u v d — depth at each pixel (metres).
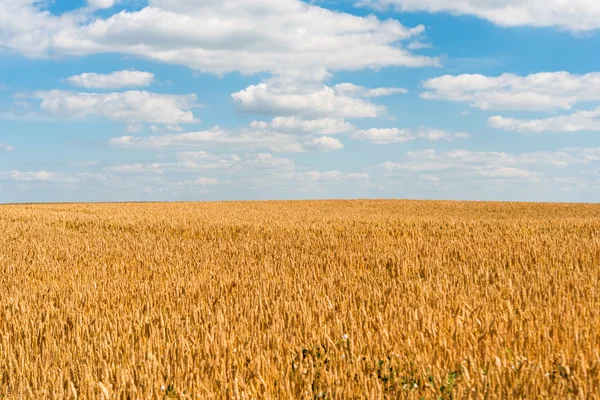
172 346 5.66
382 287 8.99
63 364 5.42
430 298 7.90
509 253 13.12
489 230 20.06
